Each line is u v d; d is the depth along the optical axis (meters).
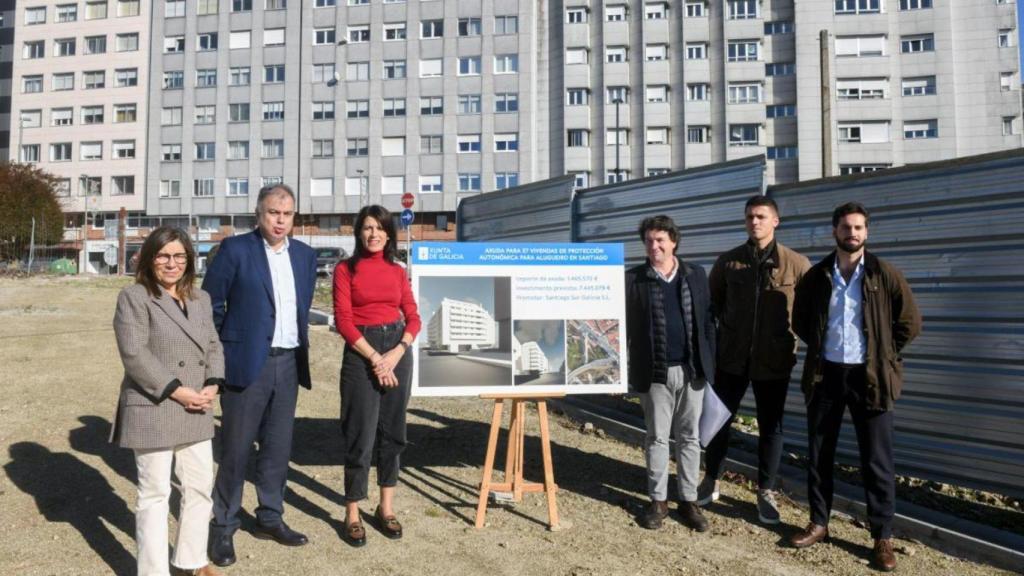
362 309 4.09
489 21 45.94
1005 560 3.74
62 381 7.68
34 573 3.45
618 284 4.65
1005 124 39.66
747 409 6.88
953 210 4.65
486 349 4.40
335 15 47.75
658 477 4.45
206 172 49.22
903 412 4.93
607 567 3.76
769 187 6.04
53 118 54.00
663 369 4.44
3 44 57.81
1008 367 4.32
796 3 40.81
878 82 40.44
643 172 42.97
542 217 8.67
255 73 48.59
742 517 4.61
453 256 4.42
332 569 3.62
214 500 3.72
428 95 46.66
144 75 52.69
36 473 4.90
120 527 4.09
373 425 4.04
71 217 52.91
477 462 5.78
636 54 43.31
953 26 40.06
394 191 46.94
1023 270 4.26
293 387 4.01
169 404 3.22
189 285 3.44
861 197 5.27
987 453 4.43
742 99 41.84
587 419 7.02
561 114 44.44
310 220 48.34
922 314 4.82
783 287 4.55
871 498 3.92
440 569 3.67
